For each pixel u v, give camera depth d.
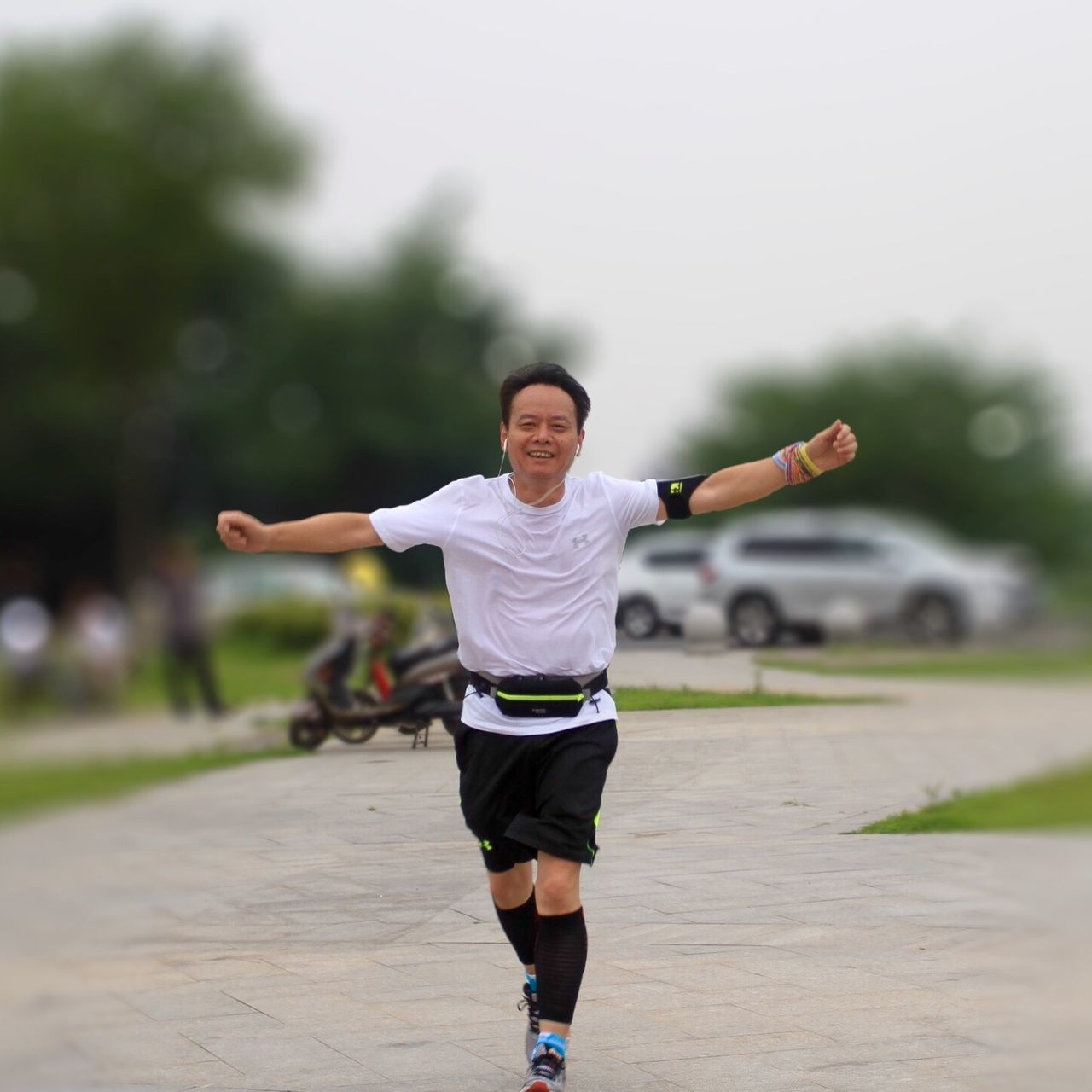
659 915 14.54
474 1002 12.49
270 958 13.08
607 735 11.02
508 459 11.33
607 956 13.59
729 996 12.49
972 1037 11.17
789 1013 12.01
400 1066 11.04
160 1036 11.27
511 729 10.88
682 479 11.20
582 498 10.98
